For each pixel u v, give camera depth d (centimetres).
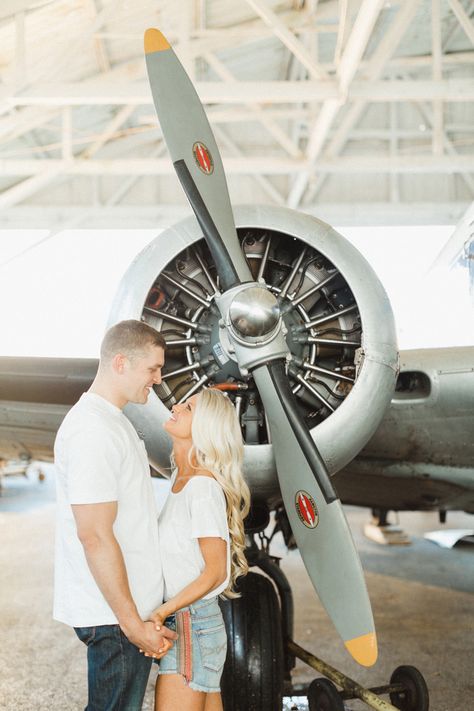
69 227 1447
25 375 331
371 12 721
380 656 385
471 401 324
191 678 204
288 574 600
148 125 1422
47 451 406
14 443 402
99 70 1052
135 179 1481
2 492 1216
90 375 324
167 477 283
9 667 379
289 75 1382
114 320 274
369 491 409
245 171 1223
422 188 1518
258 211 279
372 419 267
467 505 426
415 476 365
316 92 898
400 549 716
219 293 280
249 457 265
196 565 212
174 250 276
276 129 1220
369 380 265
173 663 205
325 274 289
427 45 1416
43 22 870
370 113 1506
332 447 265
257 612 293
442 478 364
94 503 184
